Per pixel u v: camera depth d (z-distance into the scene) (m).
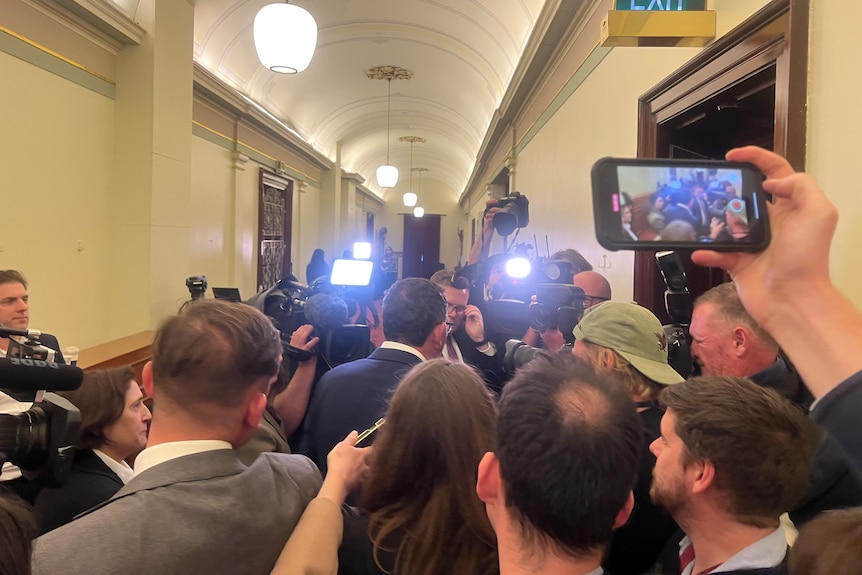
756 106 2.42
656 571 1.26
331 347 2.38
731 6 2.12
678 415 1.03
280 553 0.99
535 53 5.55
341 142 13.10
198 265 6.61
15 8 3.54
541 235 6.27
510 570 0.80
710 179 0.66
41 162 3.81
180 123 5.00
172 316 1.11
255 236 8.48
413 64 9.26
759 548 0.95
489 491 0.86
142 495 0.94
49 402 1.00
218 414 1.04
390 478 1.06
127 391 1.70
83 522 0.89
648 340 1.46
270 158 8.96
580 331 1.55
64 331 4.10
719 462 0.95
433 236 23.22
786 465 0.94
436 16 7.40
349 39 8.16
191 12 5.14
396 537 1.04
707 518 0.99
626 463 0.77
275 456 1.15
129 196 4.61
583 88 4.42
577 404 0.79
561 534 0.76
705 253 0.65
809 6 1.68
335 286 3.27
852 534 0.64
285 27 4.20
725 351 1.48
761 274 0.64
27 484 1.47
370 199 19.61
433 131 14.47
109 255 4.57
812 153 1.68
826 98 1.62
